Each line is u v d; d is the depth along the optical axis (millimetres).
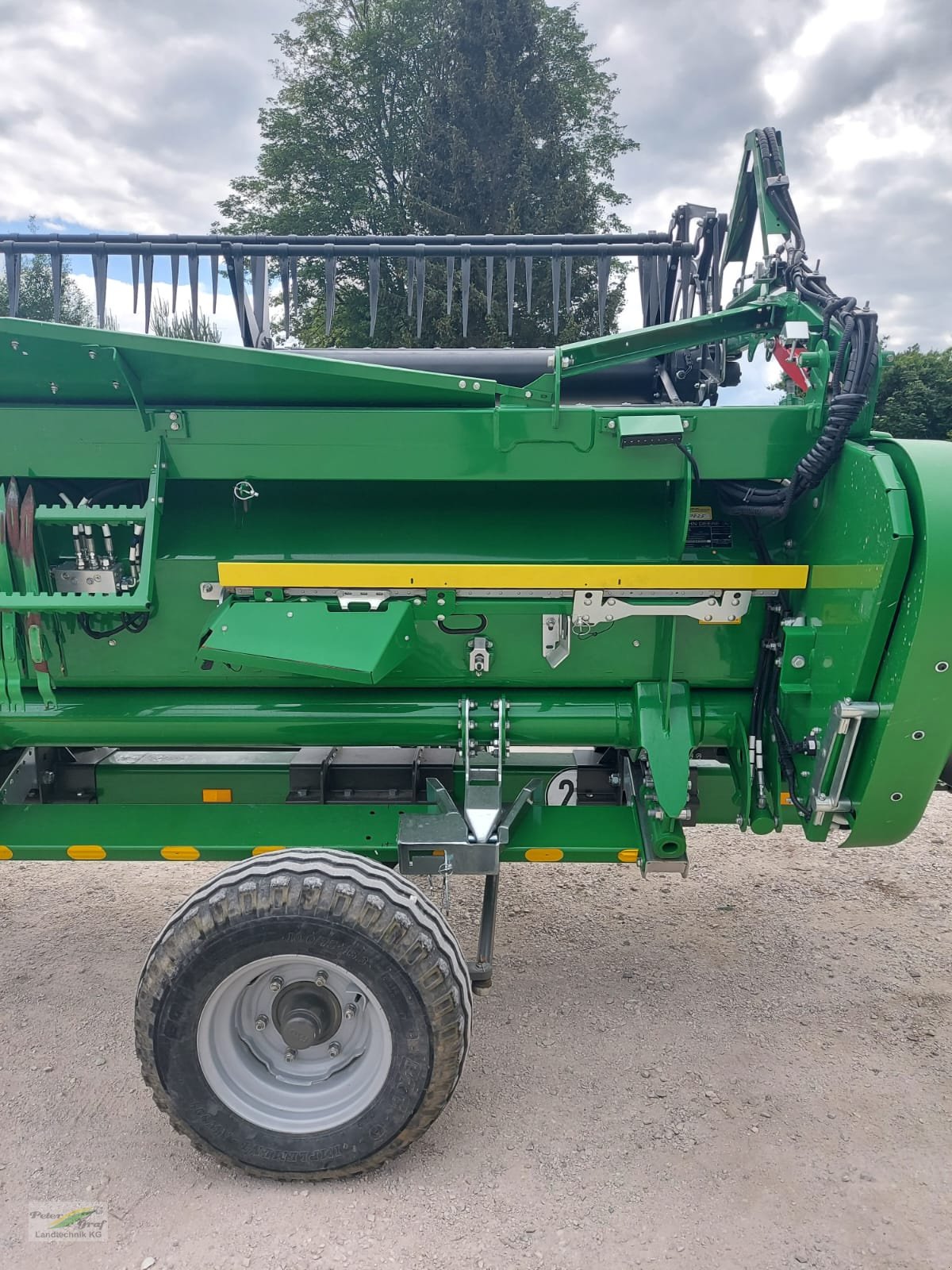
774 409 2381
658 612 2480
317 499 2682
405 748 3055
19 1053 2744
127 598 2436
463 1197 2154
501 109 14555
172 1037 2062
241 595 2502
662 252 3383
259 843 2693
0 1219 2084
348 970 2029
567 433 2385
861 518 2162
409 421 2389
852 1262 1979
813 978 3213
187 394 2420
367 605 2455
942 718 2154
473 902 3826
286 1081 2215
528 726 2664
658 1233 2051
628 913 3717
